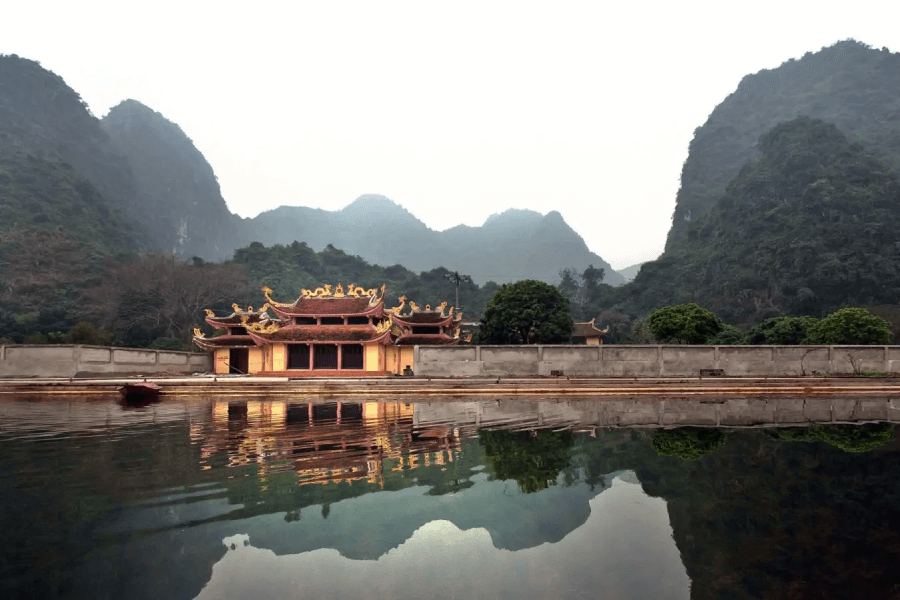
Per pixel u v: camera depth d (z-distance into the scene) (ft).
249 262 561.43
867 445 44.04
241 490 30.68
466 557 21.35
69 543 22.68
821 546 22.62
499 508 27.84
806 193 495.41
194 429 53.98
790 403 79.00
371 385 99.14
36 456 39.93
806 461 38.04
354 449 42.91
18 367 123.03
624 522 25.70
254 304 451.53
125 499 28.89
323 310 160.66
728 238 555.28
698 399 85.25
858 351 120.98
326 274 623.77
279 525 25.23
